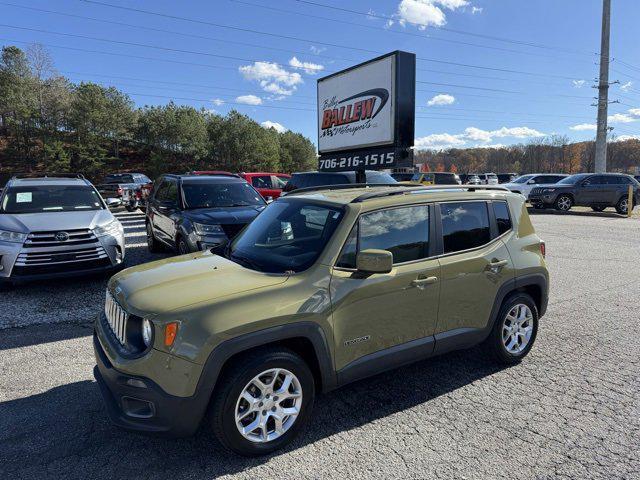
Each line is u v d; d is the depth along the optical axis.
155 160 65.62
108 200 8.54
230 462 2.69
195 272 3.12
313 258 3.03
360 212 3.20
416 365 4.11
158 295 2.74
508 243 4.00
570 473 2.59
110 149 74.69
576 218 17.25
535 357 4.29
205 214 7.34
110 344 2.80
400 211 3.39
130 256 9.32
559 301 6.18
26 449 2.80
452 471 2.61
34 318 5.26
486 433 3.01
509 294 4.07
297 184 13.57
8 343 4.52
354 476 2.57
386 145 8.66
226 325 2.55
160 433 2.52
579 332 4.96
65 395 3.48
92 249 6.41
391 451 2.80
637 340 4.73
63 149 59.81
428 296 3.39
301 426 2.89
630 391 3.60
